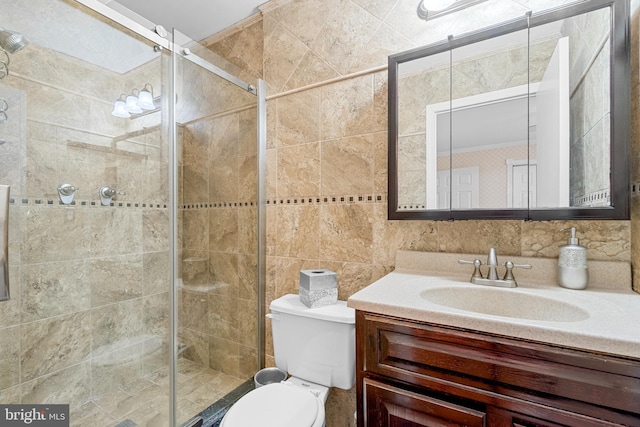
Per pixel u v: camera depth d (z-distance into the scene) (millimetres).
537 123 1041
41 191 1406
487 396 713
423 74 1221
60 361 1460
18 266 1336
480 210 1104
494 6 1139
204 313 1850
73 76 1489
